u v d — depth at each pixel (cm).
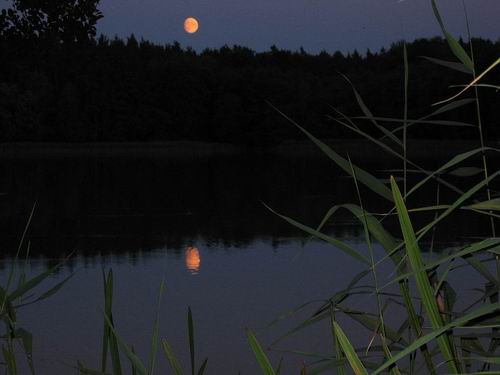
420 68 4416
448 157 3891
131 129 5034
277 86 5169
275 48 5738
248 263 1064
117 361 109
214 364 559
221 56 5797
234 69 5288
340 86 4928
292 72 5281
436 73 4303
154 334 98
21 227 1577
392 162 3678
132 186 2572
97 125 4941
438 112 97
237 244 1268
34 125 4722
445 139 4294
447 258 72
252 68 5272
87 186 2570
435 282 89
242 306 775
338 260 1044
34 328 689
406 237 72
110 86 4931
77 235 1438
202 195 2262
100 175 3061
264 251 1173
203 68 5212
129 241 1342
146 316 737
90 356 589
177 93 5119
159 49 5475
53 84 4784
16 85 4662
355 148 4778
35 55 785
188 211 1858
